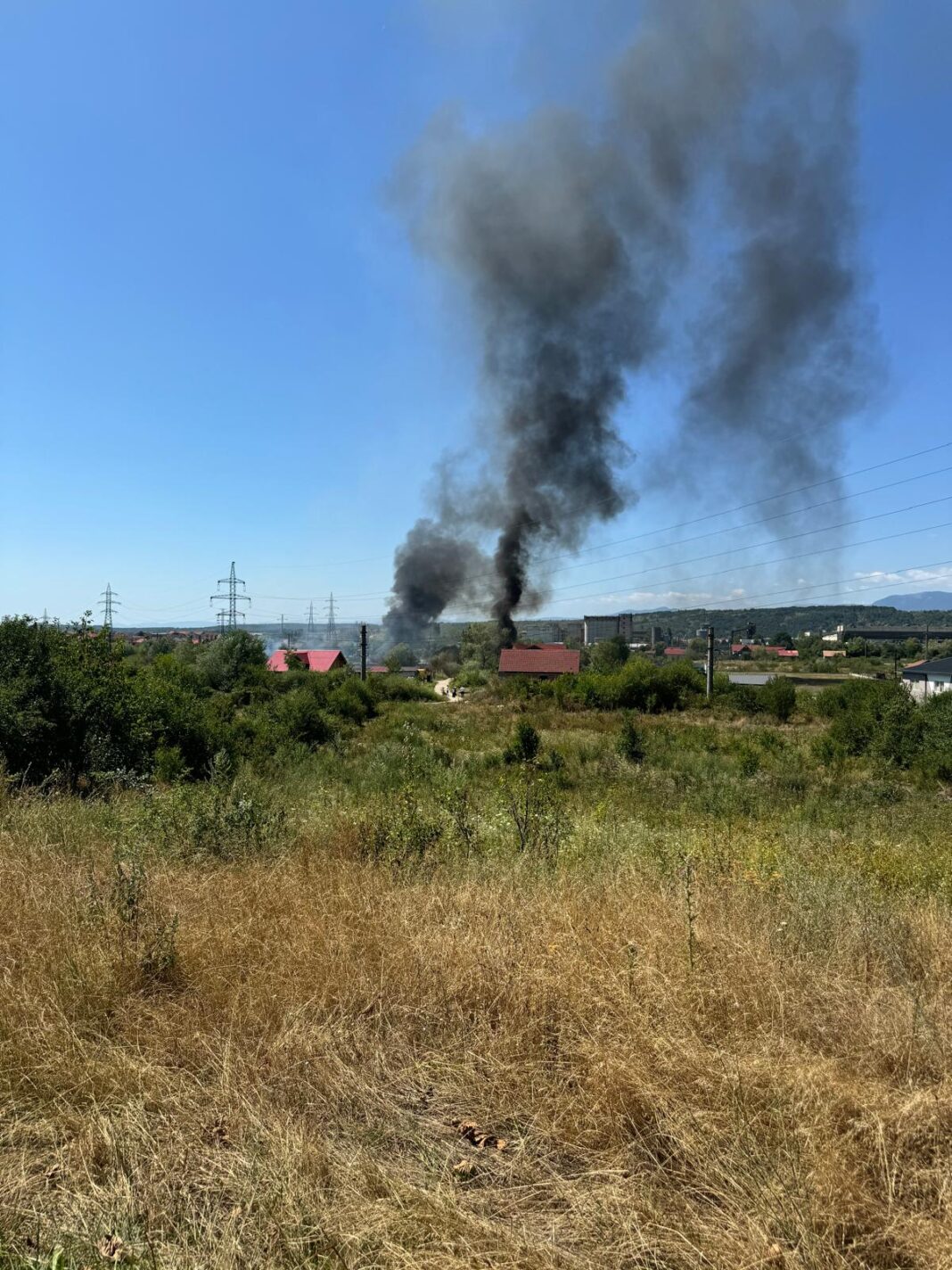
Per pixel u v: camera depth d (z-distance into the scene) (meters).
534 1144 2.57
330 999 3.40
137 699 12.52
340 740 20.28
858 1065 2.91
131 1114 2.56
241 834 6.26
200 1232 2.12
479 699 41.16
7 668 10.59
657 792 14.05
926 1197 2.28
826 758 19.64
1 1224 2.12
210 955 3.71
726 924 4.27
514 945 3.84
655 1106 2.61
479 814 7.99
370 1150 2.50
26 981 3.32
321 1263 2.00
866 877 6.32
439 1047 3.10
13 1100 2.67
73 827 6.45
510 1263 2.00
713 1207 2.23
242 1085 2.76
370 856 5.91
